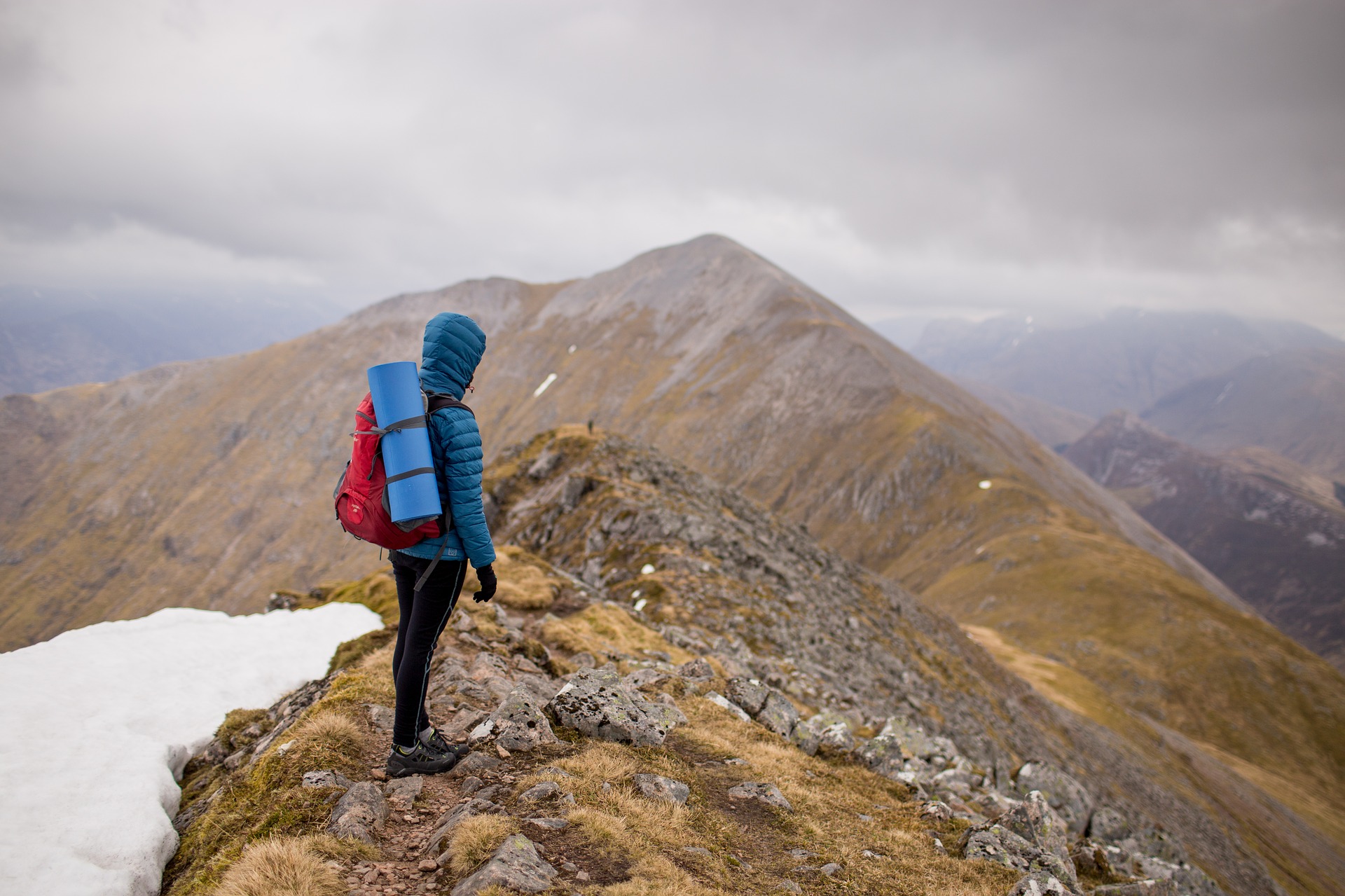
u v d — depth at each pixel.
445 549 5.82
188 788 7.77
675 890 4.93
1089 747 69.62
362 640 12.59
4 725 7.24
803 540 67.25
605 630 18.25
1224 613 166.25
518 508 57.31
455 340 5.90
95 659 9.55
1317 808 114.88
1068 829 15.78
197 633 11.66
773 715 12.41
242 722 9.36
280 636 12.62
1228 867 59.56
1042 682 107.56
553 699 8.63
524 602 19.48
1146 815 56.25
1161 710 140.38
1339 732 136.25
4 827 5.68
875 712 23.34
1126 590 168.38
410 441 5.49
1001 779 16.83
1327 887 78.56
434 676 9.70
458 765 6.74
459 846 5.02
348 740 6.85
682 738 9.27
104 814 6.22
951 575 199.12
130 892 5.58
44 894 5.17
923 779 12.16
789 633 34.06
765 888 5.67
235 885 4.48
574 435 64.25
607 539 45.09
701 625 31.47
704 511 52.22
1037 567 184.38
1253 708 140.88
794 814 7.70
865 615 52.31
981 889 7.02
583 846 5.37
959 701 45.97
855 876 6.52
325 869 4.72
